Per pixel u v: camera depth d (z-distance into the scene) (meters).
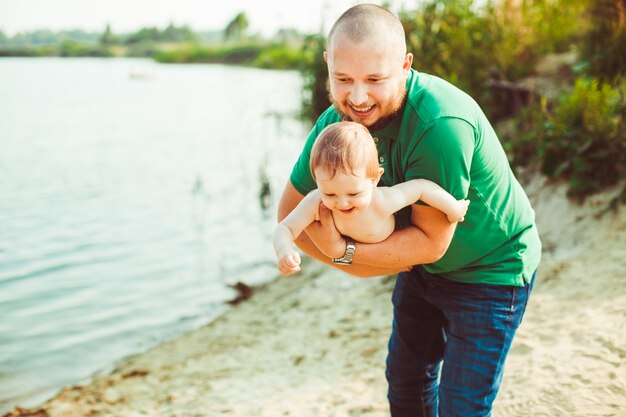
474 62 8.10
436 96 2.15
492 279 2.34
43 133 18.47
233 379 4.59
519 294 2.38
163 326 5.84
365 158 2.09
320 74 9.60
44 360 5.27
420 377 2.69
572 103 5.99
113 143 16.50
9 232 8.78
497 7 8.91
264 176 9.70
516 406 3.28
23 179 12.16
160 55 87.25
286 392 4.24
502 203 2.30
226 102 26.62
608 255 4.82
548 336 3.87
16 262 7.58
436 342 2.67
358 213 2.18
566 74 7.73
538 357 3.65
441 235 2.20
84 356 5.35
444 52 8.12
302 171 2.57
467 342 2.35
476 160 2.19
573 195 5.71
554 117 6.43
